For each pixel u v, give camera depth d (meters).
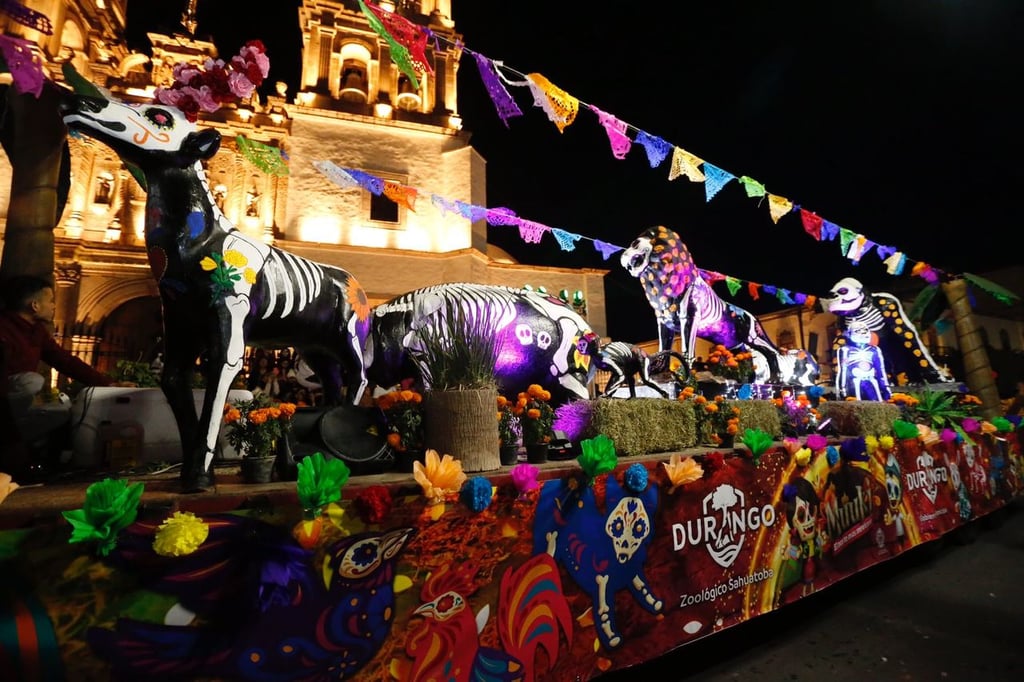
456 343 2.68
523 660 2.06
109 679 1.37
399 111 16.02
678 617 2.66
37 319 2.78
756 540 3.19
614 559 2.46
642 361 4.98
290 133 15.23
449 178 15.98
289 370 9.71
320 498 1.66
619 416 3.09
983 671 2.96
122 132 2.05
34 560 1.33
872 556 4.06
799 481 3.57
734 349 7.31
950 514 5.18
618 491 2.56
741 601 3.00
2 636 1.27
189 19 16.94
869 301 7.63
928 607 3.92
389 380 4.02
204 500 1.65
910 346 7.61
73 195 14.27
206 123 15.45
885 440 4.41
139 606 1.43
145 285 14.16
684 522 2.81
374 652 1.73
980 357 8.33
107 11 15.97
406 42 3.15
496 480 2.14
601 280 17.33
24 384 2.47
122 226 14.47
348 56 16.36
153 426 2.66
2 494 1.43
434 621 1.88
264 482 2.10
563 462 2.90
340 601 1.70
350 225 14.89
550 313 4.53
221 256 2.22
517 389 4.38
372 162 15.41
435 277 14.95
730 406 3.86
